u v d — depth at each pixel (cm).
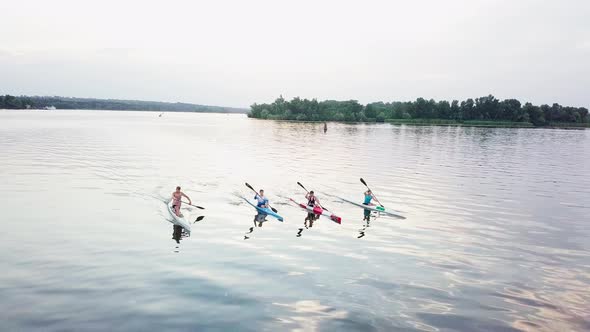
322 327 953
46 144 4753
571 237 1725
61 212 1816
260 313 1003
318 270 1287
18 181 2472
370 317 1006
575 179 3350
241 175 3061
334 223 1867
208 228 1691
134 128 8938
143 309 998
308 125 13088
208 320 961
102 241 1462
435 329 961
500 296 1147
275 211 2020
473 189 2792
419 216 2028
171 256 1350
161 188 2455
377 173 3397
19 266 1219
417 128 13150
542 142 8056
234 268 1273
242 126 11544
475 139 8262
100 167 3156
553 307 1089
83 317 949
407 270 1314
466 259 1432
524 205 2331
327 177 3122
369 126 13800
